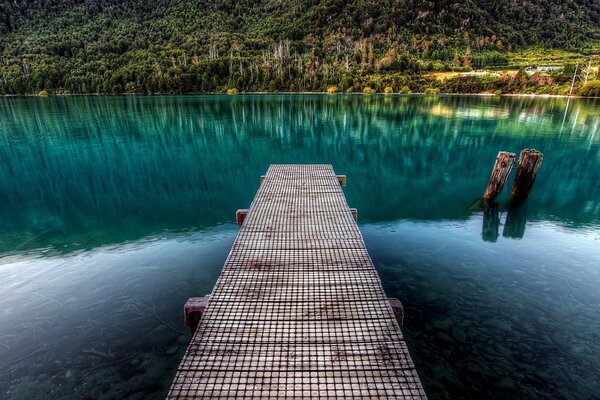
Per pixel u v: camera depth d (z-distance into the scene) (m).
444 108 38.88
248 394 2.65
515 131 23.98
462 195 12.16
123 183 14.43
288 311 3.64
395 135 23.75
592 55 107.50
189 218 10.39
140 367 4.53
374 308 3.68
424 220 9.67
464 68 88.88
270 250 5.00
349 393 2.65
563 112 33.44
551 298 5.89
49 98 68.69
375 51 113.00
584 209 10.61
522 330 5.12
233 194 12.96
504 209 10.52
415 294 6.02
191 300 4.14
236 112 37.91
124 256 7.68
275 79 84.38
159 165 17.17
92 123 30.16
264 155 18.98
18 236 9.12
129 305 5.77
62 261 7.50
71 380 4.34
